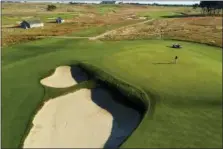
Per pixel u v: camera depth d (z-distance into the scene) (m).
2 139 31.36
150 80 42.25
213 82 41.38
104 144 31.66
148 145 28.55
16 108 38.03
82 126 35.22
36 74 49.72
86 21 145.50
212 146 28.14
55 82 47.47
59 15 180.75
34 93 42.41
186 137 29.59
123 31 106.38
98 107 39.75
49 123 35.56
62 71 51.41
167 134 30.16
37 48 70.31
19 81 46.81
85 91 43.50
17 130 33.09
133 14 197.25
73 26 123.75
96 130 34.47
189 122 32.19
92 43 74.88
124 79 42.97
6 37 89.81
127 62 50.88
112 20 152.00
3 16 166.38
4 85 45.12
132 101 38.69
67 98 41.69
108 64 50.12
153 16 177.50
